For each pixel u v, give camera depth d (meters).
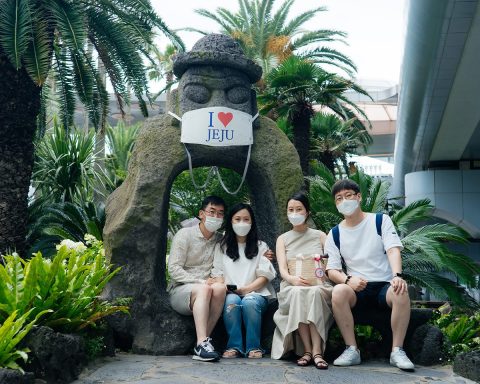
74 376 3.23
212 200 4.21
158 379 3.18
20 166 7.82
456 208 17.48
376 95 24.80
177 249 4.17
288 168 4.62
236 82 4.63
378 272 3.79
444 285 6.40
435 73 10.16
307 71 11.38
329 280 3.97
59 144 10.12
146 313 4.16
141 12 8.62
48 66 7.40
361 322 3.96
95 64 9.20
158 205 4.30
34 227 9.05
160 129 4.54
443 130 14.03
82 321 3.58
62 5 7.61
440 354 3.77
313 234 4.12
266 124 4.79
